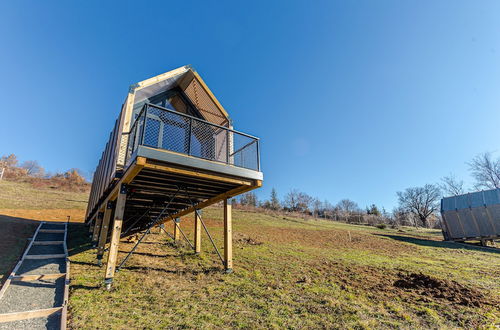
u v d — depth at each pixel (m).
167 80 6.94
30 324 3.06
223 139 7.40
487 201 13.88
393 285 5.15
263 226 16.03
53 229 10.20
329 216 41.59
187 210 8.31
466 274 6.25
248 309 3.64
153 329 2.92
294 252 8.59
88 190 28.38
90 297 3.89
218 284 4.84
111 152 6.81
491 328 3.13
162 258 6.84
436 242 13.76
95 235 8.15
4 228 8.70
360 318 3.39
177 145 6.15
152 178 5.17
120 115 6.53
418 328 3.12
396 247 11.13
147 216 9.14
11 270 5.16
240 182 5.54
